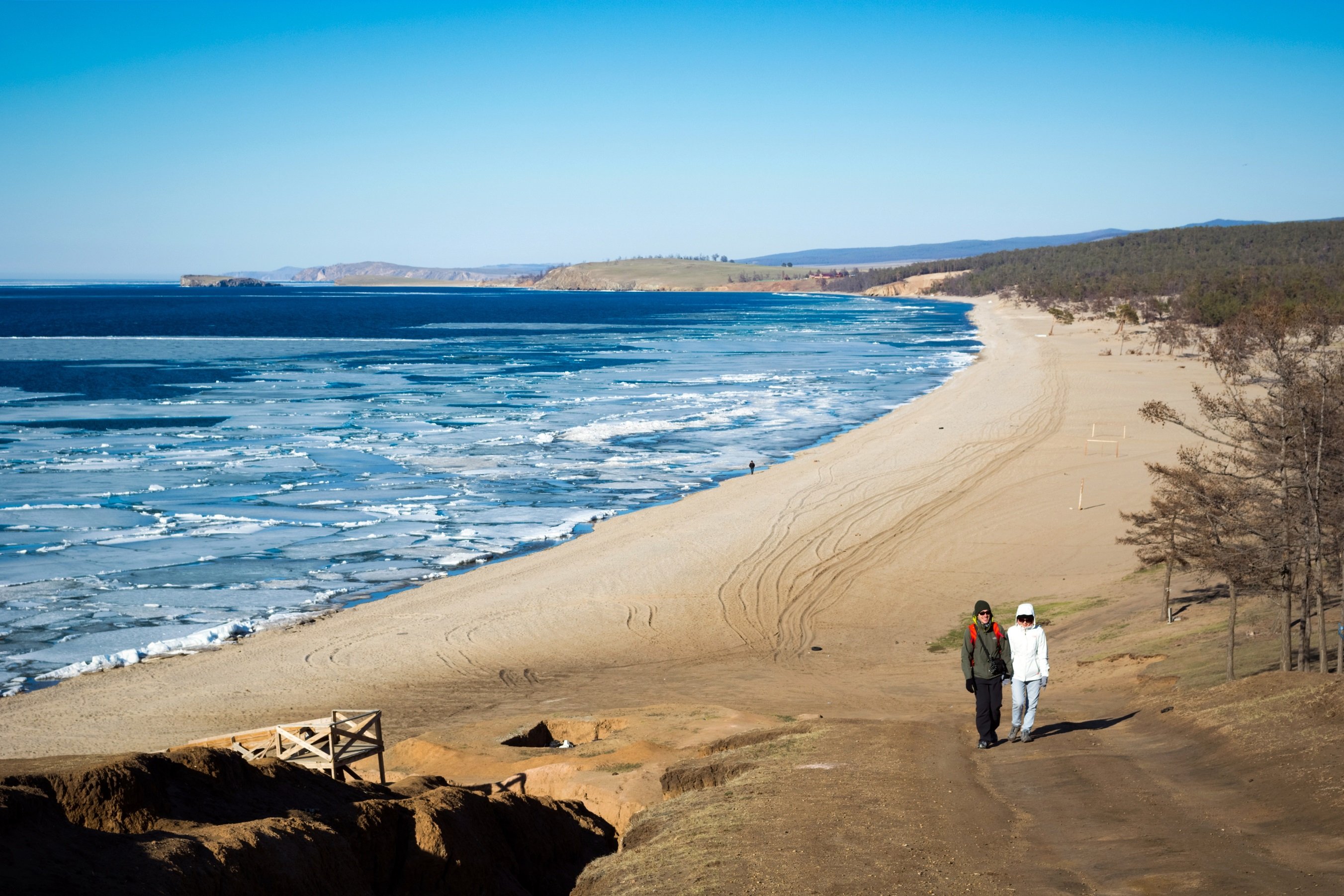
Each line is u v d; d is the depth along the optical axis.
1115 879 8.31
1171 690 21.56
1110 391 92.12
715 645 32.47
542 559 43.34
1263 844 8.76
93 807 9.70
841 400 95.00
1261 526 21.47
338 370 121.94
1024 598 36.16
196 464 63.72
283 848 10.02
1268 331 20.98
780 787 12.12
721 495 54.56
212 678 29.84
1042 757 12.70
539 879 13.78
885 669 29.03
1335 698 12.44
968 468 58.69
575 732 20.69
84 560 43.19
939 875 8.73
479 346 161.75
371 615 36.28
